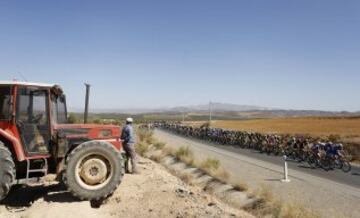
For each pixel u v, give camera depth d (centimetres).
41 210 662
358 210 973
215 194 1124
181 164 1645
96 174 745
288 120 9675
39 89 771
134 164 1127
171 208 738
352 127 5512
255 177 1456
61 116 911
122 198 794
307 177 1481
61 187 851
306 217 873
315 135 3516
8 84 744
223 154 2375
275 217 889
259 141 2781
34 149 761
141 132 3162
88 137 841
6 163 697
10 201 766
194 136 4638
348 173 1627
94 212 686
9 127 742
